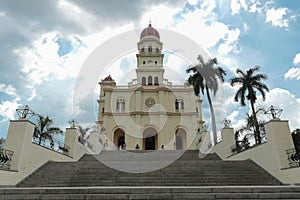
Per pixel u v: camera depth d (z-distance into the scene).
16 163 7.41
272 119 8.24
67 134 11.95
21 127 7.98
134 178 7.28
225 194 4.81
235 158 10.95
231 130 12.10
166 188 4.96
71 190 4.98
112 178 7.31
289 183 6.98
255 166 8.79
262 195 4.81
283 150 7.70
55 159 10.05
